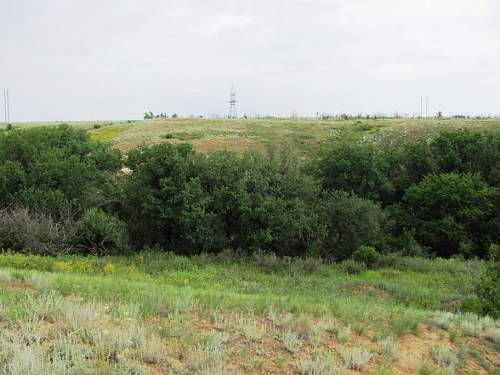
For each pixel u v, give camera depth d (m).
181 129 60.56
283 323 7.93
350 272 19.59
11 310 6.59
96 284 9.60
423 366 7.48
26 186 20.80
